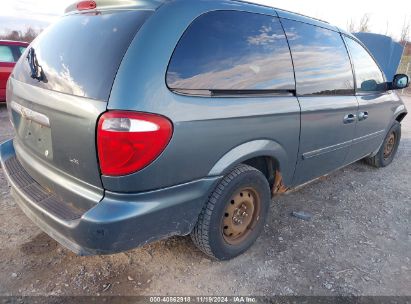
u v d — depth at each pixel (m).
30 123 2.15
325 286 2.26
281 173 2.63
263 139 2.32
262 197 2.53
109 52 1.76
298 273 2.38
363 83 3.54
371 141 3.97
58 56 2.01
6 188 3.37
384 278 2.38
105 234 1.73
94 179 1.77
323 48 2.92
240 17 2.21
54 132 1.90
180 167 1.86
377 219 3.22
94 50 1.83
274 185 2.70
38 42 2.36
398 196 3.78
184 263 2.41
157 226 1.90
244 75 2.17
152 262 2.40
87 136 1.70
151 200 1.82
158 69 1.75
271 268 2.41
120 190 1.73
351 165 4.78
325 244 2.75
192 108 1.85
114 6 2.00
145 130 1.67
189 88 1.87
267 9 2.45
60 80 1.89
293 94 2.55
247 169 2.32
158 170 1.77
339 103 3.04
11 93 2.41
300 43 2.65
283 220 3.10
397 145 4.88
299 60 2.62
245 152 2.20
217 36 2.05
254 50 2.25
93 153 1.71
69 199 1.95
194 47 1.92
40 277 2.19
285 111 2.43
